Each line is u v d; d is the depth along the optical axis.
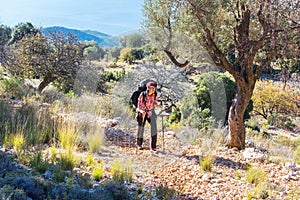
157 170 4.49
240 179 4.46
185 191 3.90
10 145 4.52
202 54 5.41
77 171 3.91
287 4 4.54
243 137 6.11
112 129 5.51
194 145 5.86
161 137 5.78
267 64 5.78
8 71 13.17
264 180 4.35
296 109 15.87
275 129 13.99
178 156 5.08
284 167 5.09
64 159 4.00
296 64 5.72
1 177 3.17
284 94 15.34
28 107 6.20
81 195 2.99
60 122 5.50
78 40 13.15
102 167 4.17
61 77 12.64
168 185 4.03
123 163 4.36
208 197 3.75
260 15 4.97
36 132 5.10
